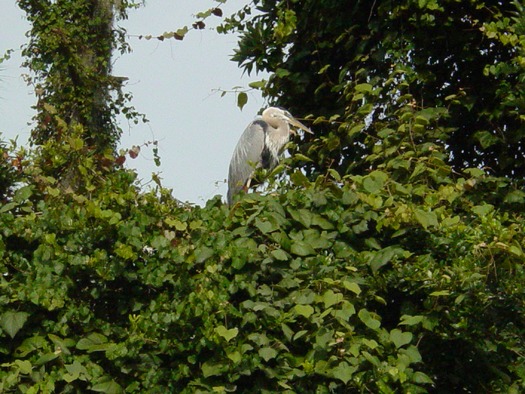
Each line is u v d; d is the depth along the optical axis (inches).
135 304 410.9
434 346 439.5
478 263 420.8
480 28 530.3
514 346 435.2
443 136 525.7
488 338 430.0
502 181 512.1
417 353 404.2
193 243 410.6
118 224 404.8
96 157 442.0
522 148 550.6
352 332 403.5
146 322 397.4
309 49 592.7
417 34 555.8
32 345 397.4
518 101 525.3
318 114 598.2
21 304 400.5
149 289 414.9
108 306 417.7
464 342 437.1
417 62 557.0
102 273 400.2
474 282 414.6
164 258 405.7
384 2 558.6
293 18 556.1
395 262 421.4
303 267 415.5
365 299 421.4
